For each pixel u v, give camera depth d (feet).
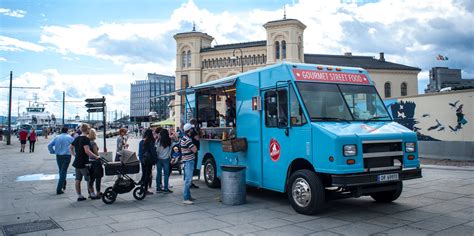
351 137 22.61
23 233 21.01
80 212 26.21
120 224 22.76
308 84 26.14
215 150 36.17
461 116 63.16
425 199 28.96
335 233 20.25
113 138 201.57
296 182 25.05
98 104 50.49
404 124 74.49
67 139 34.40
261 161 29.22
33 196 32.65
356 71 29.07
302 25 192.75
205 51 213.66
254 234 20.31
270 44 190.49
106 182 40.68
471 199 28.76
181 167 47.62
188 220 23.61
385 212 24.99
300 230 20.94
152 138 32.09
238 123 32.45
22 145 93.71
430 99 68.85
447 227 21.11
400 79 192.95
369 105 27.91
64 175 34.12
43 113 311.47
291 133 25.95
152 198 31.48
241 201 28.37
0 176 46.47
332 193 24.90
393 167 23.84
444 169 47.14
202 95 40.09
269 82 28.53
